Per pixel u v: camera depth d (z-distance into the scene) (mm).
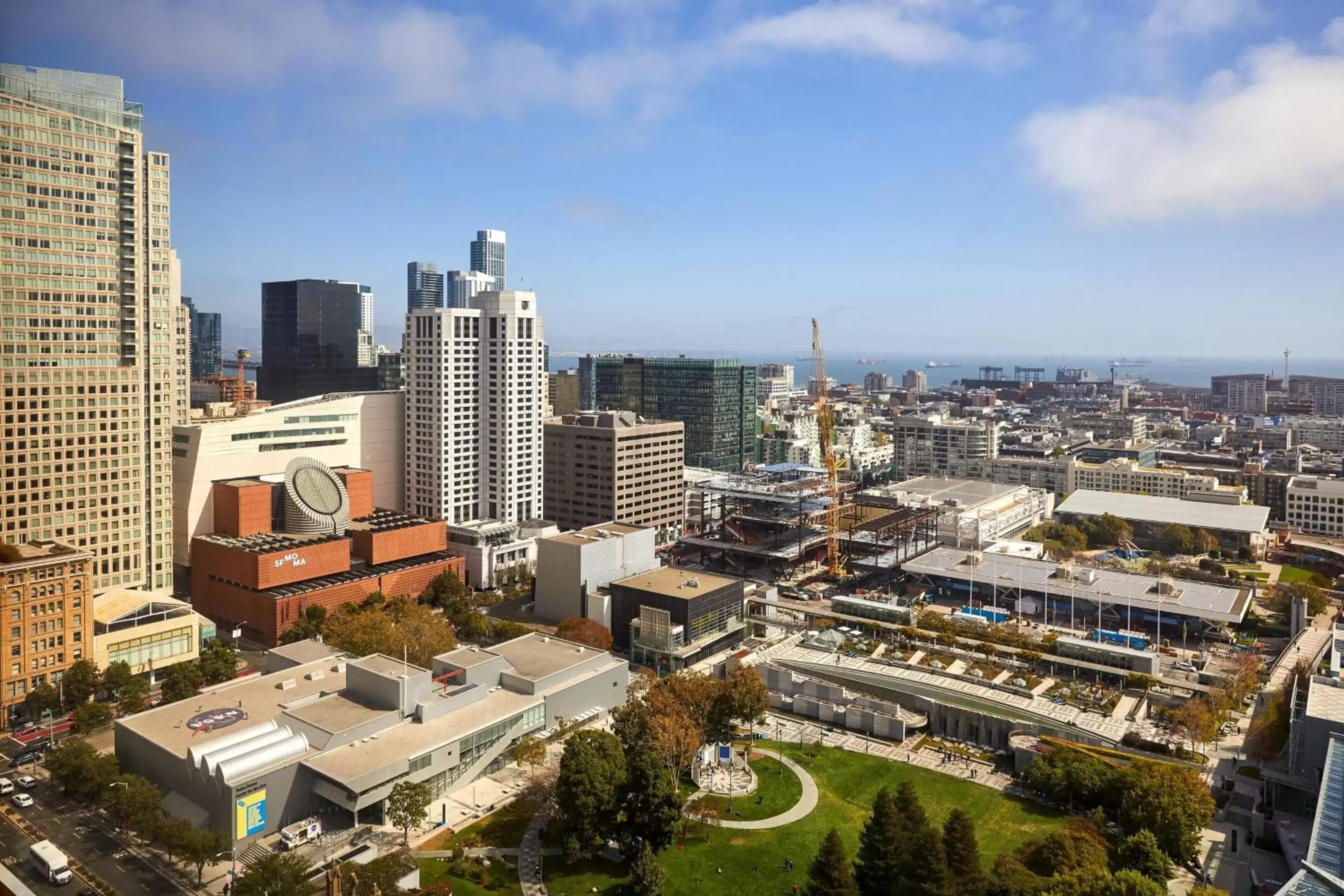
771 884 177125
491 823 198500
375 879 160375
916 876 154250
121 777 198250
